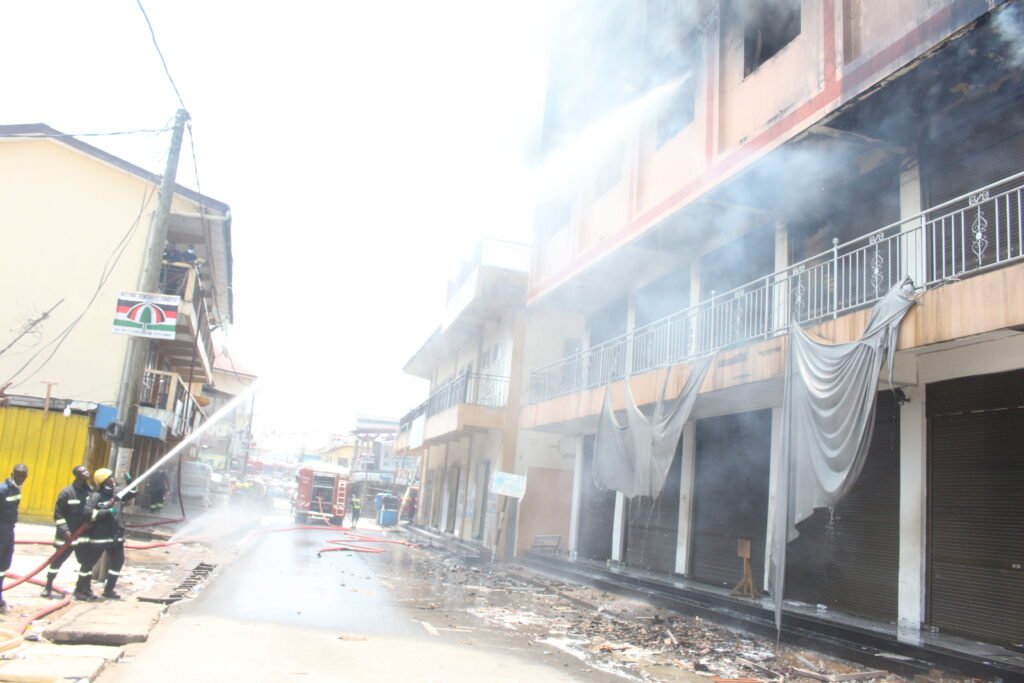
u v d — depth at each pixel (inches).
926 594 340.5
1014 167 320.2
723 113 448.8
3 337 749.3
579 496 740.7
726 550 497.0
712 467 528.1
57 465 656.4
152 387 762.8
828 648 330.0
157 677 224.8
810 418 337.1
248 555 673.6
